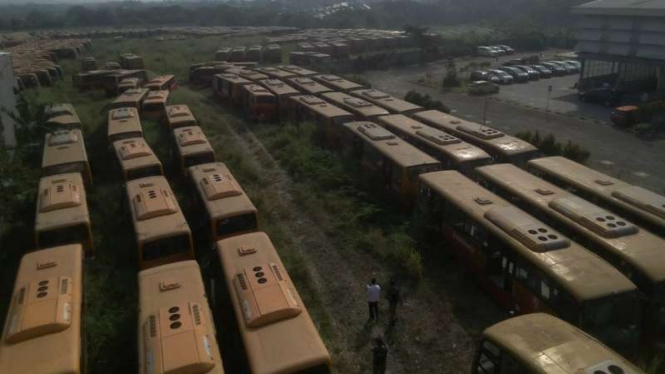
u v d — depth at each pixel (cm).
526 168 2578
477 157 2498
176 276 1498
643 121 4044
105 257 2094
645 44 4891
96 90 5522
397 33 9831
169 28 13212
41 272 1548
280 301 1350
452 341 1670
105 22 14875
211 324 1302
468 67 7081
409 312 1814
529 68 6525
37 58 6581
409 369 1563
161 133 3747
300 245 2277
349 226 2389
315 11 19050
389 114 3397
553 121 4306
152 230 1848
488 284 1881
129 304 1809
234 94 4719
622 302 1446
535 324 1264
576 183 2183
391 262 2098
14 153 2923
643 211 1892
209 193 2105
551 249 1634
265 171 3141
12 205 2381
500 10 14812
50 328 1262
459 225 2055
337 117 3369
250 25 14500
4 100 3116
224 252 1641
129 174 2495
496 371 1226
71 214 1997
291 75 5081
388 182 2638
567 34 9494
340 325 1755
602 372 1062
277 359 1199
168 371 1116
